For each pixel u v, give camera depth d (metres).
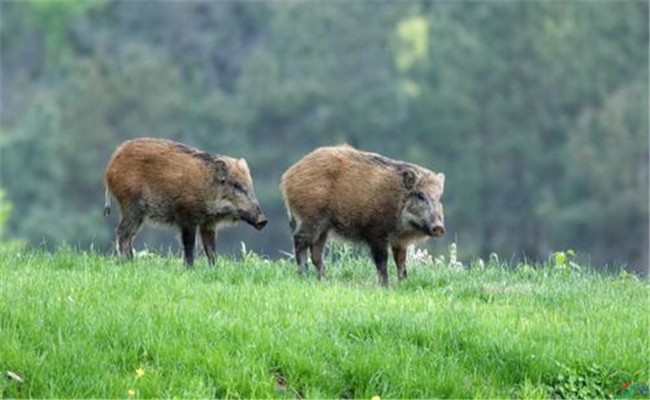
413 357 48.91
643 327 53.66
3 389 44.88
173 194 64.56
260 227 66.12
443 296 57.41
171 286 55.31
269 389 46.44
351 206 62.56
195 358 47.31
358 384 47.50
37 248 65.62
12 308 49.44
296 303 53.50
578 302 57.69
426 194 62.88
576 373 49.09
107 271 58.47
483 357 49.50
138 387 45.50
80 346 47.06
